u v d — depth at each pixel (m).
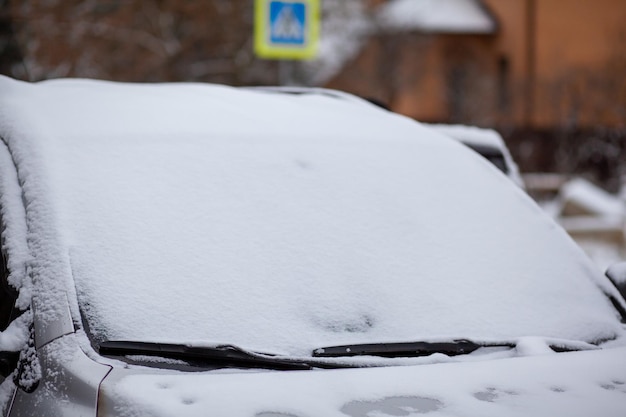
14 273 2.95
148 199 3.18
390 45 29.62
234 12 20.95
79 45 16.75
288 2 14.19
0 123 3.52
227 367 2.68
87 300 2.80
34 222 3.04
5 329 2.91
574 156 28.33
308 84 25.89
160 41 19.28
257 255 3.08
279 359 2.68
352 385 2.49
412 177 3.66
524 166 29.38
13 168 3.29
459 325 3.04
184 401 2.36
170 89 4.16
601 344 3.16
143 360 2.66
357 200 3.43
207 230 3.12
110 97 3.86
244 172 3.40
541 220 3.69
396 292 3.10
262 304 2.92
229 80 21.14
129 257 2.95
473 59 31.91
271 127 3.74
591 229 14.38
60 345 2.66
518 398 2.47
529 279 3.34
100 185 3.19
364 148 3.74
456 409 2.37
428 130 4.16
